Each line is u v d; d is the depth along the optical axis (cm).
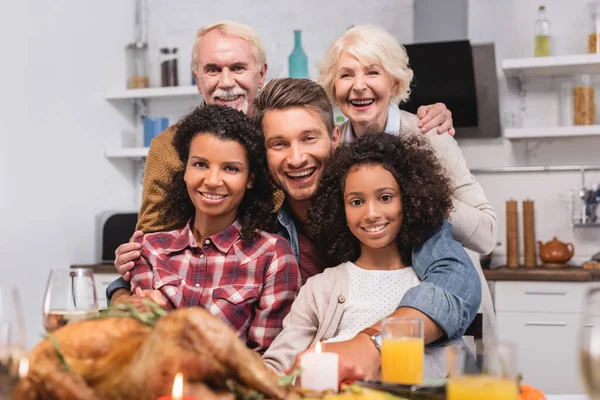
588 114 380
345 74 203
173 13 458
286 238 177
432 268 152
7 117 359
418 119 216
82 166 414
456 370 90
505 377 89
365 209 153
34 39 379
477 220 195
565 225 404
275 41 439
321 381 98
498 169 409
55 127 393
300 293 158
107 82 440
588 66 378
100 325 92
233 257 165
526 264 393
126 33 459
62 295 123
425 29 403
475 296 148
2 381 81
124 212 405
